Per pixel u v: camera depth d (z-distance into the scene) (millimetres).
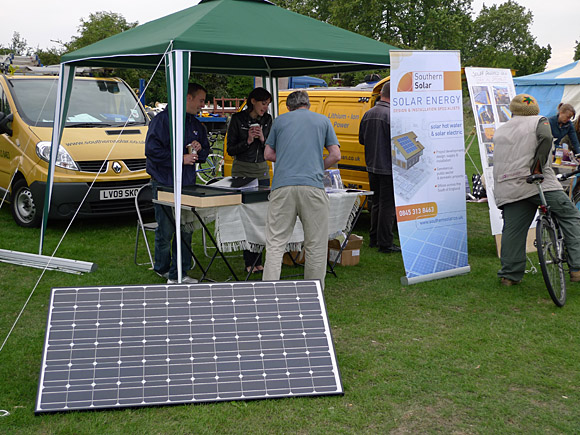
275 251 5039
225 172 10141
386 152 7121
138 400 3525
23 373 3965
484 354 4414
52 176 6605
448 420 3510
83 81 9367
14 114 8484
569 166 8305
